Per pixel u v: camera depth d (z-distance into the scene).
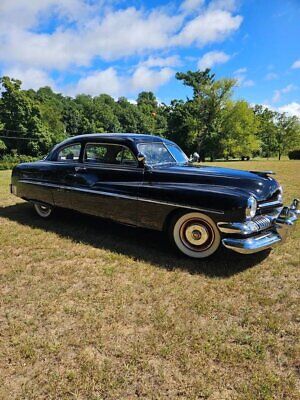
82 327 2.54
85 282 3.32
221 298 3.03
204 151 52.38
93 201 4.70
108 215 4.55
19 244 4.45
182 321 2.63
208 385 1.96
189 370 2.08
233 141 49.94
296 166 22.42
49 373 2.04
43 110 59.66
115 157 4.59
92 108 78.94
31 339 2.38
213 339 2.40
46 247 4.34
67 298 2.99
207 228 3.78
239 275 3.52
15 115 46.91
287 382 1.99
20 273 3.53
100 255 4.06
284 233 3.88
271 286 3.30
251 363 2.16
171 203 3.90
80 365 2.12
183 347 2.31
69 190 4.99
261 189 3.87
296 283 3.38
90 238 4.71
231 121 50.03
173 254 4.10
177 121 52.84
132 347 2.30
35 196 5.62
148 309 2.81
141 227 4.26
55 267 3.69
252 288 3.23
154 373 2.05
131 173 4.37
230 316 2.74
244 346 2.34
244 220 3.51
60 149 5.42
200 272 3.58
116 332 2.48
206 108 50.91
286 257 4.09
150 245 4.43
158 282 3.33
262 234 3.73
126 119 83.50
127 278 3.42
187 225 3.92
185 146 52.78
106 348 2.29
